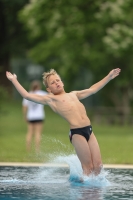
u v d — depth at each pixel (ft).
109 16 160.25
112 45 158.10
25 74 322.75
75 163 60.34
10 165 71.10
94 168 57.72
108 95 199.21
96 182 57.06
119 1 159.84
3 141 116.06
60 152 75.00
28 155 85.92
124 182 56.90
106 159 79.87
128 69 175.32
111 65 176.04
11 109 213.87
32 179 59.41
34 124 98.22
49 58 193.47
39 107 98.68
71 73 179.83
